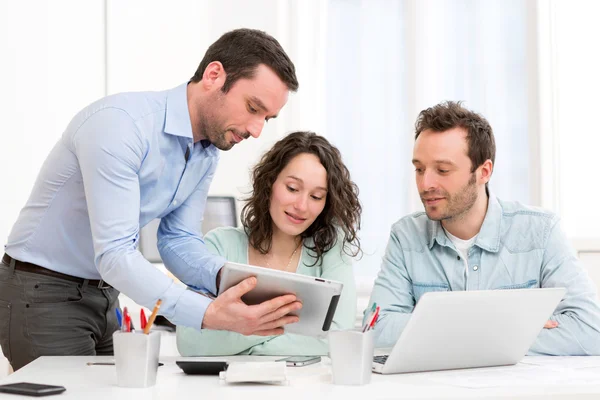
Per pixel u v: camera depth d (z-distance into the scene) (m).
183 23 3.31
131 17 3.26
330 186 1.88
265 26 3.35
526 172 3.35
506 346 1.46
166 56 3.29
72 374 1.38
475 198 1.81
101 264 1.47
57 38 3.10
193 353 1.77
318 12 3.37
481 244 1.85
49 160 1.69
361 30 3.44
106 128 1.52
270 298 1.43
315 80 3.36
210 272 1.71
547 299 1.43
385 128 3.44
